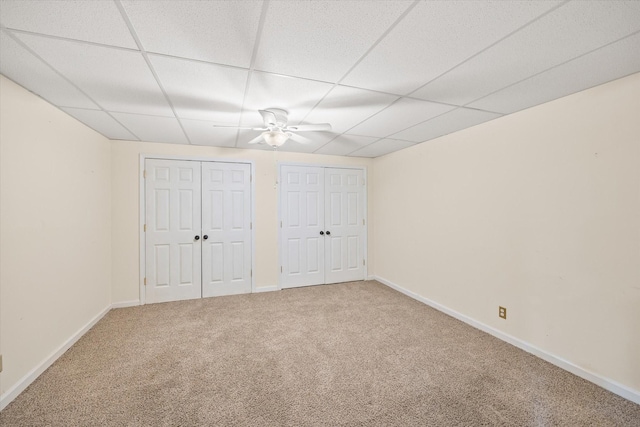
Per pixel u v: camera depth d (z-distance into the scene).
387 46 1.44
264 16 1.20
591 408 1.67
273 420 1.59
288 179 4.18
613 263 1.81
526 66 1.64
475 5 1.15
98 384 1.90
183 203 3.66
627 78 1.74
